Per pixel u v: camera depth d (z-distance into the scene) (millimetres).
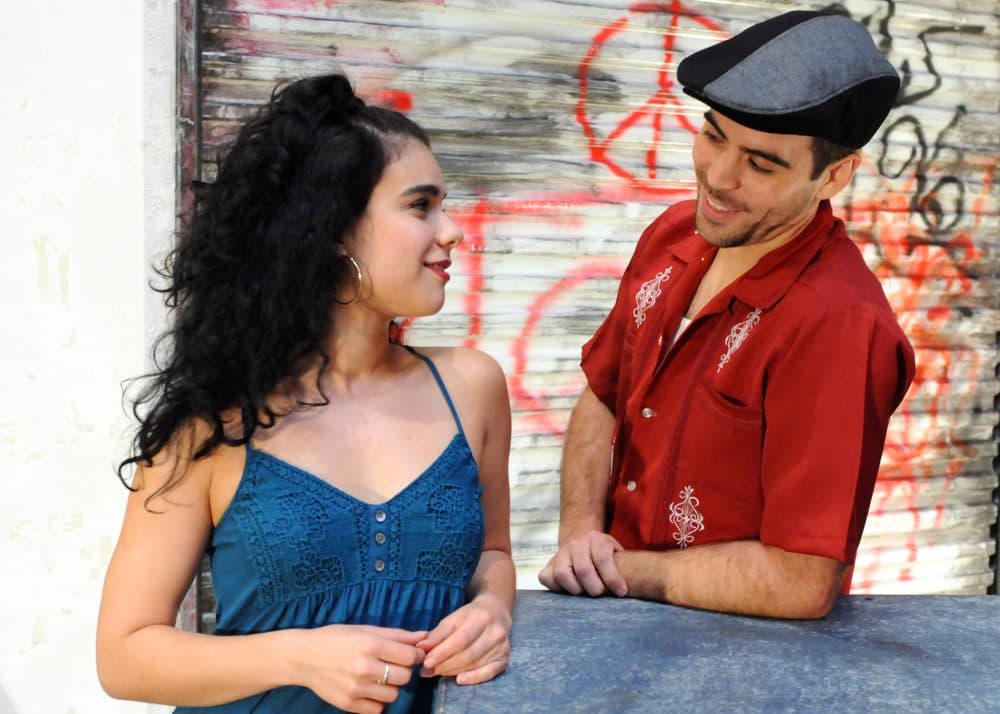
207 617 2771
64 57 2529
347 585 1501
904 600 1787
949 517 3498
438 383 1675
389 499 1534
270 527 1480
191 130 2598
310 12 2684
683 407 1796
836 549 1554
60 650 2732
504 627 1513
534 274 2996
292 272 1522
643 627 1613
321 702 1477
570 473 2086
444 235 1573
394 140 1545
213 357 1521
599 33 2930
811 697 1362
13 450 2648
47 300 2605
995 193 3395
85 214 2586
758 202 1640
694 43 3018
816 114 1533
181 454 1519
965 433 3480
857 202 3277
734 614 1682
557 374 3061
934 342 3414
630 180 3025
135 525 1529
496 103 2879
